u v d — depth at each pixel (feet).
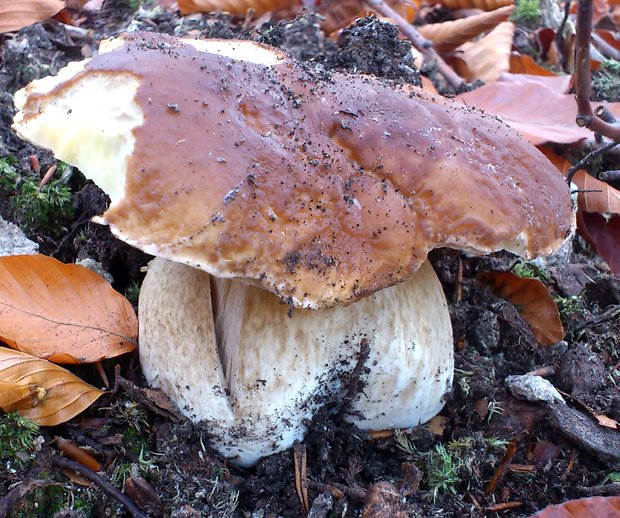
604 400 0.78
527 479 0.72
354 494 0.66
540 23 1.56
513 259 0.98
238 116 0.53
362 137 0.58
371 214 0.54
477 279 0.94
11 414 0.62
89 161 0.51
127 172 0.48
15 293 0.68
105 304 0.72
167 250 0.47
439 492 0.70
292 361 0.63
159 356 0.66
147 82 0.51
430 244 0.57
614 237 1.02
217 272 0.48
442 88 1.23
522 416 0.77
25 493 0.59
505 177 0.62
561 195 0.66
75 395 0.65
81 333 0.70
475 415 0.77
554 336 0.89
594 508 0.63
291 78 0.60
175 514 0.61
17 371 0.62
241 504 0.67
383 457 0.73
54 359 0.68
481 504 0.70
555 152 1.07
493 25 1.33
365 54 0.92
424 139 0.59
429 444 0.73
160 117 0.50
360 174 0.56
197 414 0.65
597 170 1.08
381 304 0.65
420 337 0.68
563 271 0.99
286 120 0.55
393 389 0.68
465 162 0.59
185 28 1.15
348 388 0.67
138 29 1.13
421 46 1.25
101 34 1.14
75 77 0.54
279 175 0.51
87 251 0.84
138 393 0.66
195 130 0.50
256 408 0.64
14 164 0.88
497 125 0.67
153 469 0.64
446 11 1.59
